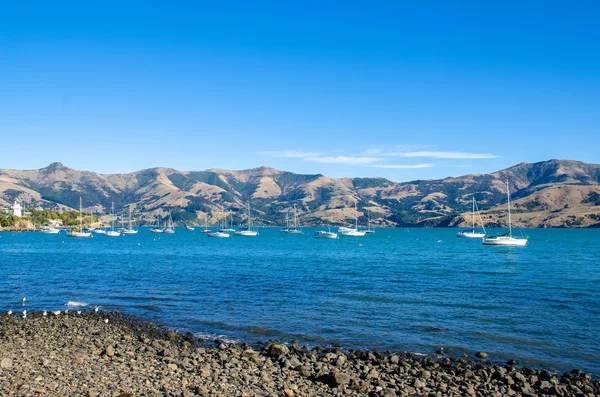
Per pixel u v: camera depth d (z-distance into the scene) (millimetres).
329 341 29922
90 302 43500
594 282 58531
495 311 39031
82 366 21484
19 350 24672
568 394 21000
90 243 184750
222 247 157375
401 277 63594
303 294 47625
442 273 69375
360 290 50500
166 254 119500
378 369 23844
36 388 17594
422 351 27984
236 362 23797
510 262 91688
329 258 103625
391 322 34906
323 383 20859
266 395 18719
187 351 25797
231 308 40250
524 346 29078
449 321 35344
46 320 34688
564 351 28156
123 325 33500
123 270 74125
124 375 20172
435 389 20828
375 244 179250
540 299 45000
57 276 65250
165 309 39969
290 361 23922
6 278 62875
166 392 18031
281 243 189375
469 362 25828
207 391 18547
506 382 22328
